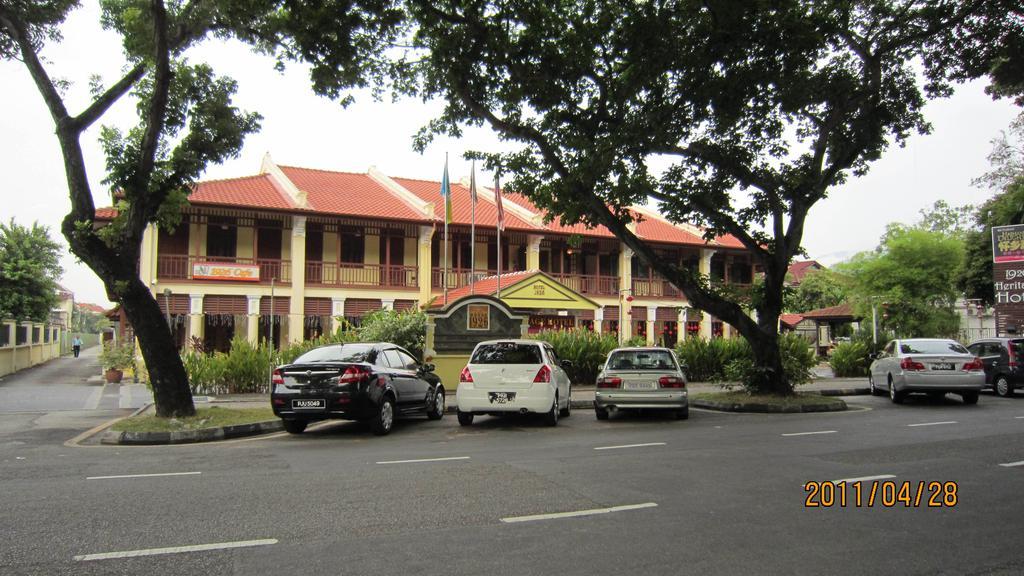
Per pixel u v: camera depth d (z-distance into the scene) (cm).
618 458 845
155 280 2508
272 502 614
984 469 763
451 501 617
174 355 1184
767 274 1559
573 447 944
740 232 1551
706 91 1199
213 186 2680
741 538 503
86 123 1117
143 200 1152
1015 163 3045
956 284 3259
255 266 2647
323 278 2795
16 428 1170
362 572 432
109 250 1127
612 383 1283
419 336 1923
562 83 1324
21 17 1131
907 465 788
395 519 556
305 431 1181
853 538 505
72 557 462
